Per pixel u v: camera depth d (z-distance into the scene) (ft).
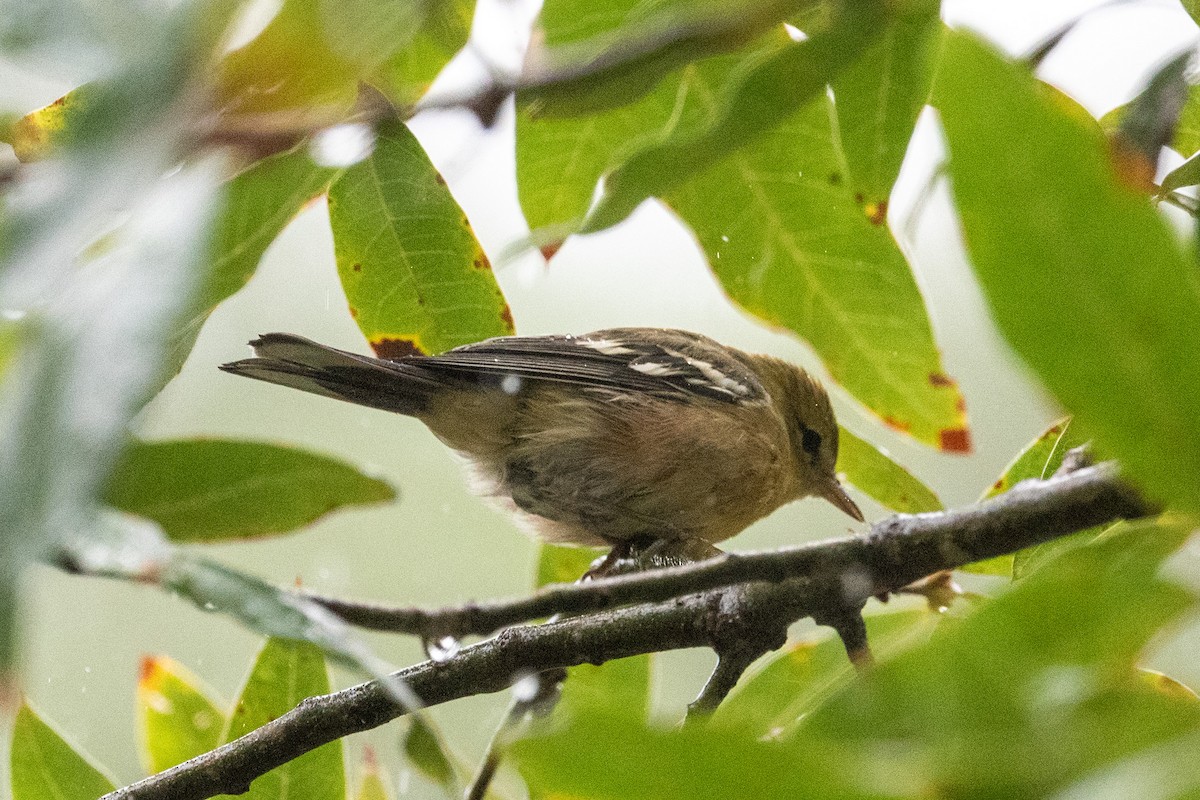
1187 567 3.40
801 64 4.52
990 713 2.97
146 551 4.46
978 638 3.03
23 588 2.61
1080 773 2.80
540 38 7.26
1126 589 3.01
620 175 4.60
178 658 16.02
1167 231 2.95
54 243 2.71
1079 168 2.94
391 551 16.94
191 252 2.89
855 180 6.20
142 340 2.74
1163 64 5.91
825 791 2.83
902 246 9.60
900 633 8.90
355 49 3.43
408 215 8.63
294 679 8.99
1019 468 9.67
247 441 5.18
